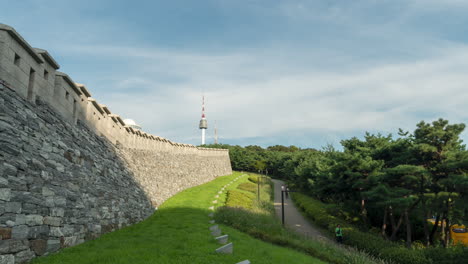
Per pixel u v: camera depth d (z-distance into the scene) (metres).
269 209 36.00
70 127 14.30
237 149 94.12
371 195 24.06
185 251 11.66
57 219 10.80
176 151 43.22
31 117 10.71
